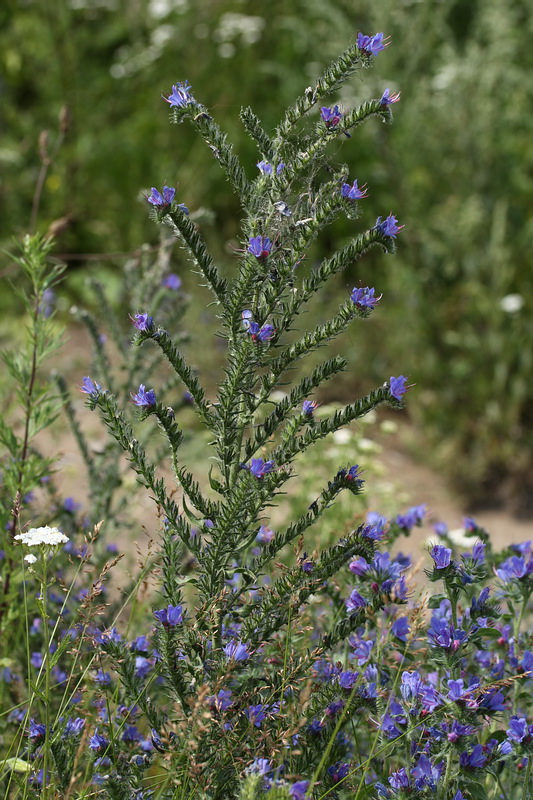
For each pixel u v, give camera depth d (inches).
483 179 127.6
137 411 51.8
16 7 160.7
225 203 147.7
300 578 52.3
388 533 62.9
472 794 50.8
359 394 125.4
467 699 50.0
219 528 51.5
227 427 52.0
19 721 59.1
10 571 62.7
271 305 51.5
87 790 52.4
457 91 127.6
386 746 52.4
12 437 64.1
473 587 59.6
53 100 154.3
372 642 55.9
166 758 51.1
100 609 56.2
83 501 88.1
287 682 52.6
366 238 50.9
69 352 123.0
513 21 138.6
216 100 158.9
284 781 49.4
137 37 163.9
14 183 148.5
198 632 52.1
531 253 124.0
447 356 120.9
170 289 74.2
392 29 127.0
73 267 145.1
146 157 152.3
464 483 109.3
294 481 89.4
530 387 115.3
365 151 141.7
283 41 165.5
